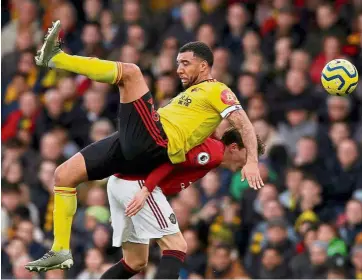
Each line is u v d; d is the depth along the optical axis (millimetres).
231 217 32688
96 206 33438
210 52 22844
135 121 21953
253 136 22062
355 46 37250
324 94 36281
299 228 31844
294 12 38812
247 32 38938
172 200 33500
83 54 41219
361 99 35875
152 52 40344
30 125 39281
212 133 23141
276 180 34062
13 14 44219
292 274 30859
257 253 31812
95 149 22297
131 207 22141
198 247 31969
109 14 41844
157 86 38188
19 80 41344
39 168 36719
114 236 23469
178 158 22234
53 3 43406
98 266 31844
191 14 39844
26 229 33875
